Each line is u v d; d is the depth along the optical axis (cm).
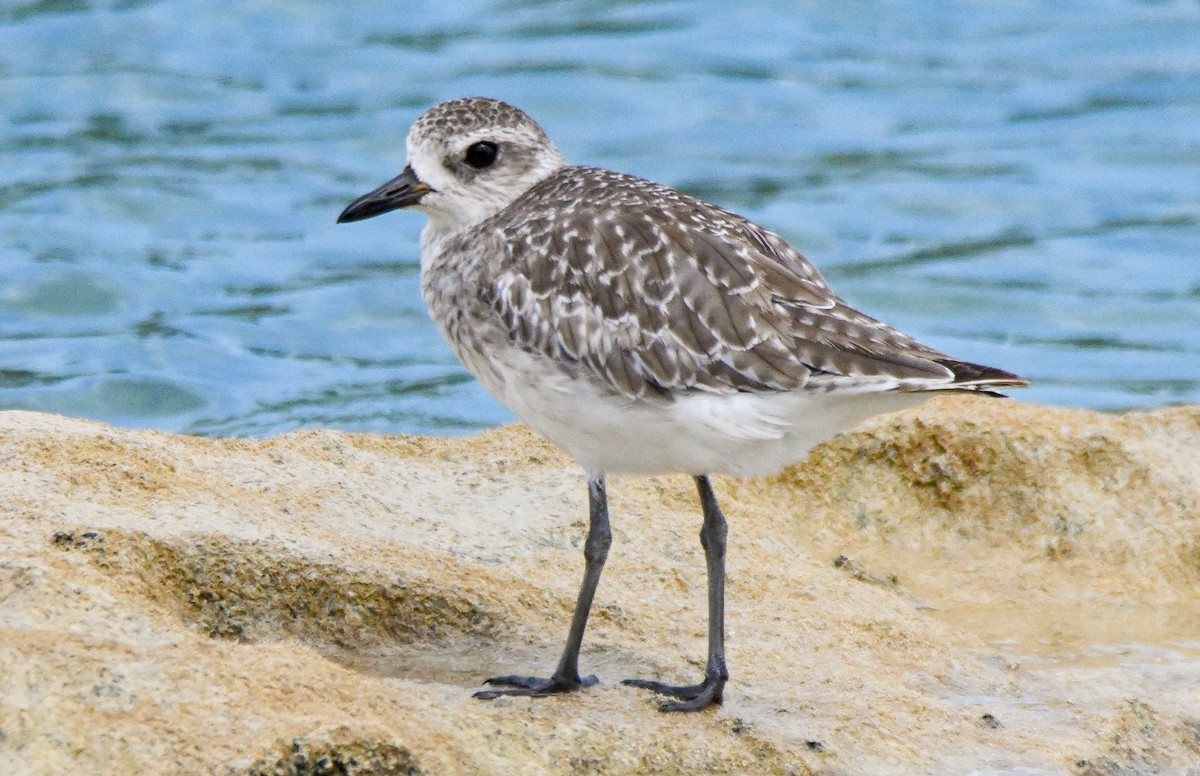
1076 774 1004
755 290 998
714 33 2877
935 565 1335
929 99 2636
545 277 1028
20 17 2858
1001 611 1266
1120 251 2191
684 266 1008
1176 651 1195
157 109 2539
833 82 2684
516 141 1152
